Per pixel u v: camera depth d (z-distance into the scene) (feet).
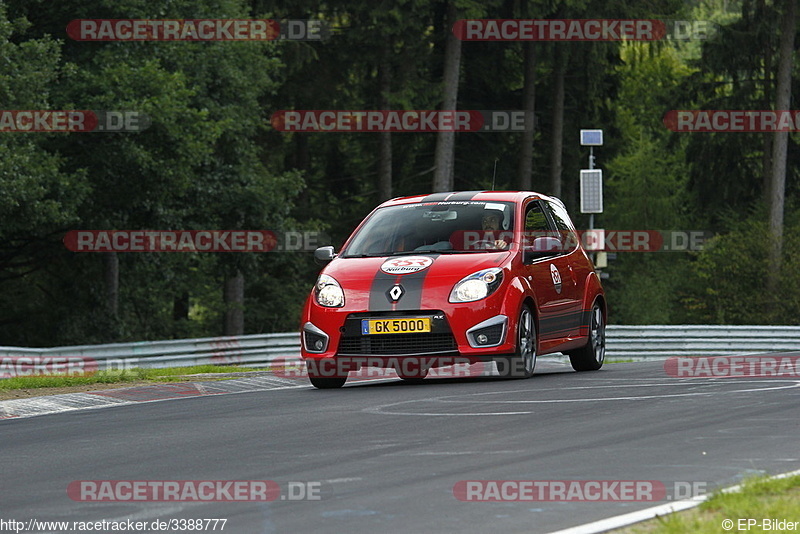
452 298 134.82
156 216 382.63
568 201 608.19
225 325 531.50
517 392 123.75
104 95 323.37
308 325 139.13
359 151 559.79
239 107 419.54
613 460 81.05
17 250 409.08
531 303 142.92
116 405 130.31
